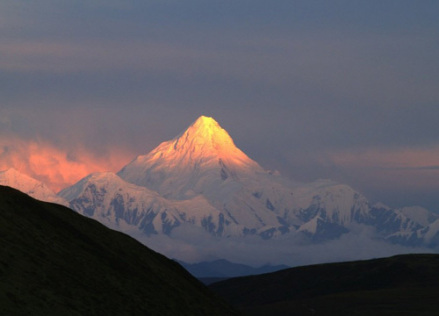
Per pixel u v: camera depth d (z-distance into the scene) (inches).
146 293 6835.6
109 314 5743.1
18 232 6186.0
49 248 6294.3
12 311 4817.9
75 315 5310.0
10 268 5403.5
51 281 5615.2
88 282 6127.0
